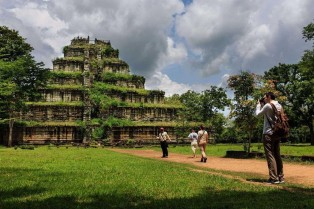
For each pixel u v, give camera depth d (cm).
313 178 1622
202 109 9294
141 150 5347
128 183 1348
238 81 3638
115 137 8244
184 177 1547
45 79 7369
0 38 7444
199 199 1039
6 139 7688
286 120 1433
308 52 4097
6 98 6444
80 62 9256
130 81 9444
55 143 7756
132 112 8700
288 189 1254
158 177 1541
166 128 8531
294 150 4678
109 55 9994
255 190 1210
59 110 8200
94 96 8500
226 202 988
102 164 2236
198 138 2773
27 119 7931
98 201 1006
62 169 1869
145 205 953
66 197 1052
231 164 2516
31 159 2644
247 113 3591
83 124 8038
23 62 6738
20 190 1169
